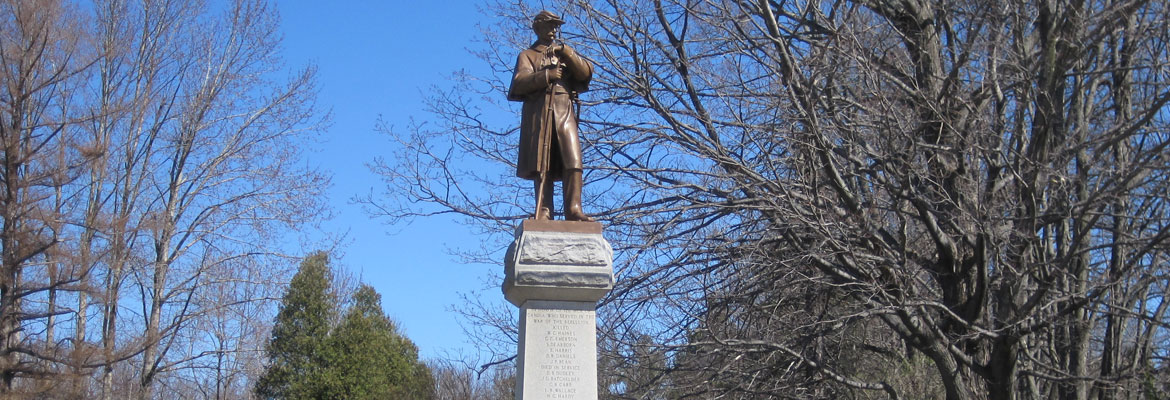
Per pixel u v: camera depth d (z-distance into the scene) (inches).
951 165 628.1
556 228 419.8
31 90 987.9
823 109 657.6
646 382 710.5
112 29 1207.6
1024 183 571.2
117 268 1030.4
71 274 960.9
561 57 454.9
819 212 598.9
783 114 645.9
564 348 409.1
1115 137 592.1
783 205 639.1
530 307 414.0
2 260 960.3
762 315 698.2
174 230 1210.6
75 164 981.8
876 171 636.7
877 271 629.3
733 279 690.8
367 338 1728.6
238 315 1194.6
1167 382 609.9
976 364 610.5
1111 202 575.8
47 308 1083.9
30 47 999.0
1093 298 565.3
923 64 661.3
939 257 642.2
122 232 1020.5
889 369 828.6
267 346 1243.2
